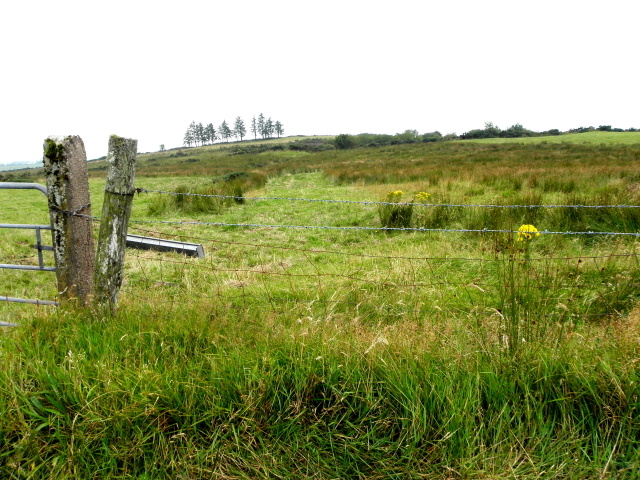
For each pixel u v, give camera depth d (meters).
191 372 2.11
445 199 9.88
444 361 2.17
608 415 1.90
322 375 2.09
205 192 12.58
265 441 1.92
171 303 2.94
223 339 2.41
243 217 9.63
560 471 1.75
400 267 4.27
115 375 2.05
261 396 1.97
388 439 1.90
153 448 1.89
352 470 1.84
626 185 9.31
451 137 77.62
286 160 44.94
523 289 2.65
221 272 5.13
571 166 16.72
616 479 1.69
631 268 3.58
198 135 152.75
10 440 1.86
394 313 3.21
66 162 2.45
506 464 1.78
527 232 4.62
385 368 2.08
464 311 3.14
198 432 1.94
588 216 6.22
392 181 15.80
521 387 2.02
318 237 7.44
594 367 2.02
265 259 6.00
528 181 11.71
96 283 2.56
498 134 71.94
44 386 2.02
